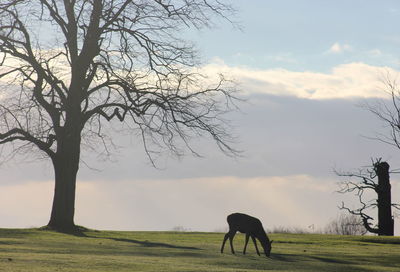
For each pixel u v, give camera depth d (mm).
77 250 48812
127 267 37562
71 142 72625
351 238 72875
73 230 72000
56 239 59750
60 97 72312
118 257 44312
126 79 71688
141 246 54781
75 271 34562
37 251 46594
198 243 60594
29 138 71188
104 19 71250
